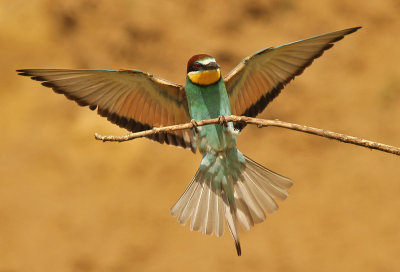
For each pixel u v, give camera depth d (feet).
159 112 22.38
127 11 56.80
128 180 48.01
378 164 48.65
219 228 21.38
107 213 45.98
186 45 55.88
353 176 47.75
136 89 21.65
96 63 54.80
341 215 44.68
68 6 55.93
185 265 42.04
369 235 43.04
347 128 50.98
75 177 48.26
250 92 22.48
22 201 46.73
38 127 50.70
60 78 20.52
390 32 57.36
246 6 57.93
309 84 53.72
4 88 52.06
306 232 43.50
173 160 48.75
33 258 43.52
